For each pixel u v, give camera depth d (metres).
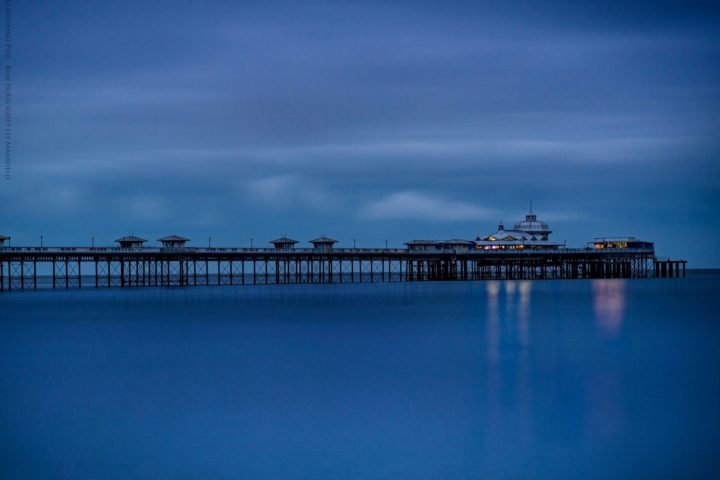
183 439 40.00
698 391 49.31
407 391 49.88
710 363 59.34
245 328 82.06
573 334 76.81
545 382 52.31
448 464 36.34
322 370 57.03
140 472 35.53
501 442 39.31
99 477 34.97
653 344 69.38
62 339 73.31
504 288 155.50
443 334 77.06
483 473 35.28
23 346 68.94
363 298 127.50
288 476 35.06
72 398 48.19
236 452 38.06
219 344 69.94
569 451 37.97
